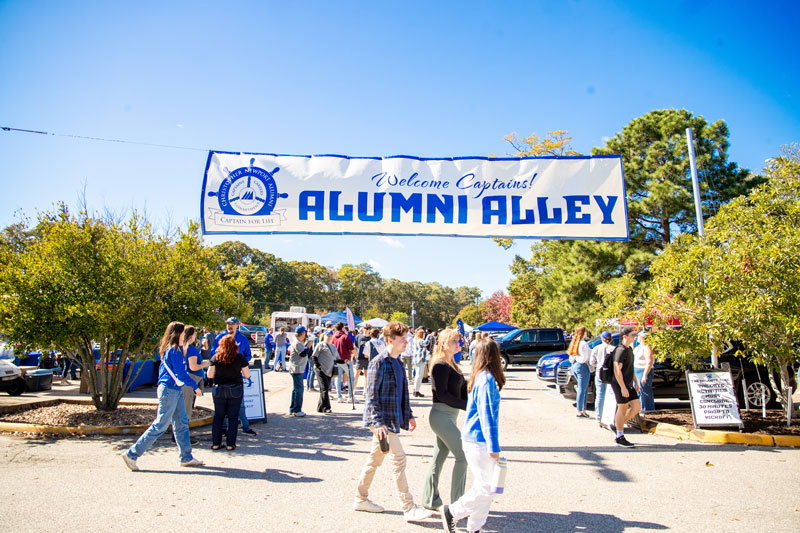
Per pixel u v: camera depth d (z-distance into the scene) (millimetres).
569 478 5832
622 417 7516
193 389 8430
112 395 8969
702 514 4633
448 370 4578
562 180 9469
